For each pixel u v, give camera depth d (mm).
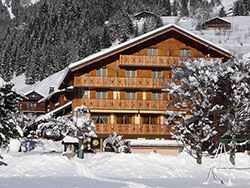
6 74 138500
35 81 127750
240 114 30969
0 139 26938
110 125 43312
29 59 138750
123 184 20844
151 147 37562
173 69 32688
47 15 187750
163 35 45125
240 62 30781
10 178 22766
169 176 25375
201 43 43938
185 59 34125
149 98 44875
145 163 27812
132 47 44750
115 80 43719
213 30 153000
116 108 43750
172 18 196375
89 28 177375
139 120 44625
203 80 30312
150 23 164500
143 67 44844
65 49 138250
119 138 38688
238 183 23438
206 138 30250
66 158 28531
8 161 27688
